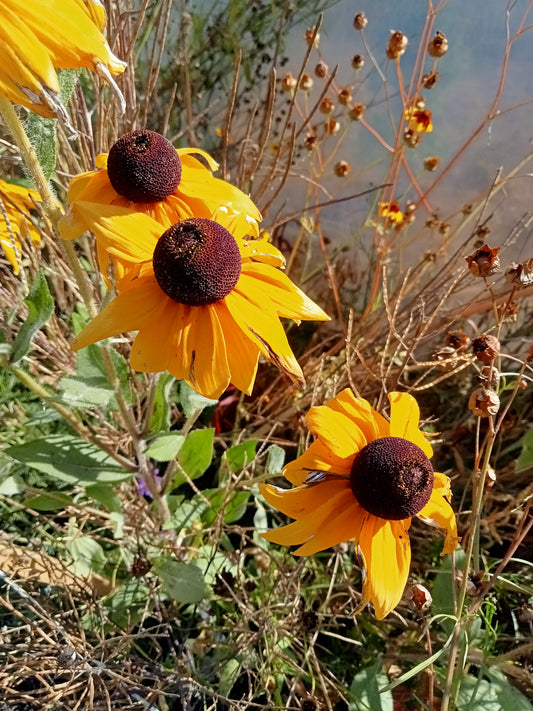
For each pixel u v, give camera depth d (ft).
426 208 1.04
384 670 0.71
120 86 0.80
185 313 0.45
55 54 0.37
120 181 0.51
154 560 0.71
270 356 0.46
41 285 0.51
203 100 1.21
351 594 0.71
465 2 0.96
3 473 0.66
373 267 1.11
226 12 1.10
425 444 0.55
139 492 0.82
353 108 0.90
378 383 0.88
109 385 0.59
